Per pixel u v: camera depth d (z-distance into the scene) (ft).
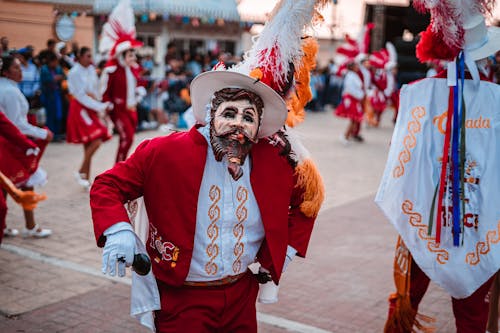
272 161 8.48
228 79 7.97
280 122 8.23
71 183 27.20
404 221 11.09
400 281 11.51
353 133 45.09
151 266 8.42
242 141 7.84
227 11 53.57
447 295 15.74
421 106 10.96
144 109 45.85
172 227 8.16
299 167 8.87
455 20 10.43
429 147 10.92
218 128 7.86
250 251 8.63
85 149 25.99
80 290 15.14
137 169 8.20
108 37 26.84
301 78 8.75
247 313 8.84
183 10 50.29
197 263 8.32
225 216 8.26
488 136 10.75
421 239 10.99
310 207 8.95
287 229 8.69
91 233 19.99
